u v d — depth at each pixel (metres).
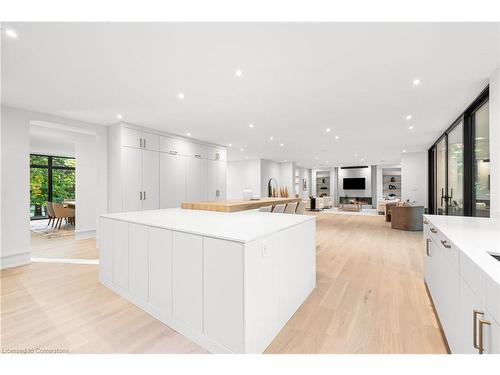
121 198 4.57
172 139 5.61
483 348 1.05
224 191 7.23
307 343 1.76
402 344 1.74
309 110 3.82
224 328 1.60
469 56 2.19
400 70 2.48
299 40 1.96
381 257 4.02
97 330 1.93
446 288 1.71
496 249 1.36
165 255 2.02
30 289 2.72
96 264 3.71
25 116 3.74
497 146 2.39
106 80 2.71
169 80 2.72
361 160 11.30
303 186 15.52
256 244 1.62
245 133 5.54
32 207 8.76
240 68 2.44
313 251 2.68
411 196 8.54
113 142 4.72
